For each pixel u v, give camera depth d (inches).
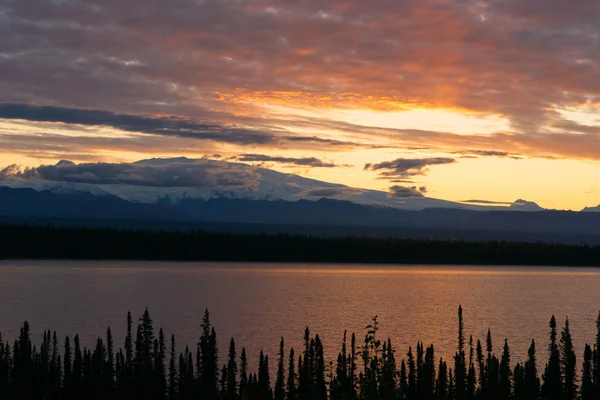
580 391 4990.2
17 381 4889.3
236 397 4896.7
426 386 4877.0
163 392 5017.2
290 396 4795.8
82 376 5012.3
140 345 5506.9
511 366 6348.4
